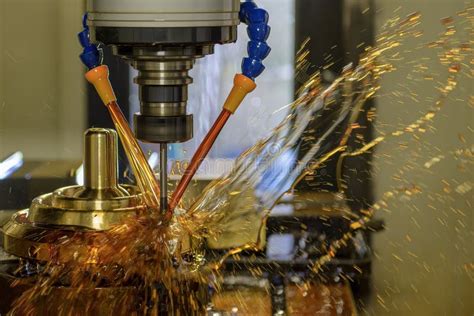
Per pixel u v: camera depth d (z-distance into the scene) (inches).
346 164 68.6
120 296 33.7
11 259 36.8
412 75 73.3
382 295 65.5
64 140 76.1
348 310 47.0
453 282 69.9
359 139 70.7
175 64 33.7
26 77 75.9
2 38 75.4
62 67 75.9
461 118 73.3
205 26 33.0
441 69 73.6
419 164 72.5
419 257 70.2
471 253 70.6
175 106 34.1
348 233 62.6
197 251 36.3
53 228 34.9
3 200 68.1
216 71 73.8
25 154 75.7
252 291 48.3
